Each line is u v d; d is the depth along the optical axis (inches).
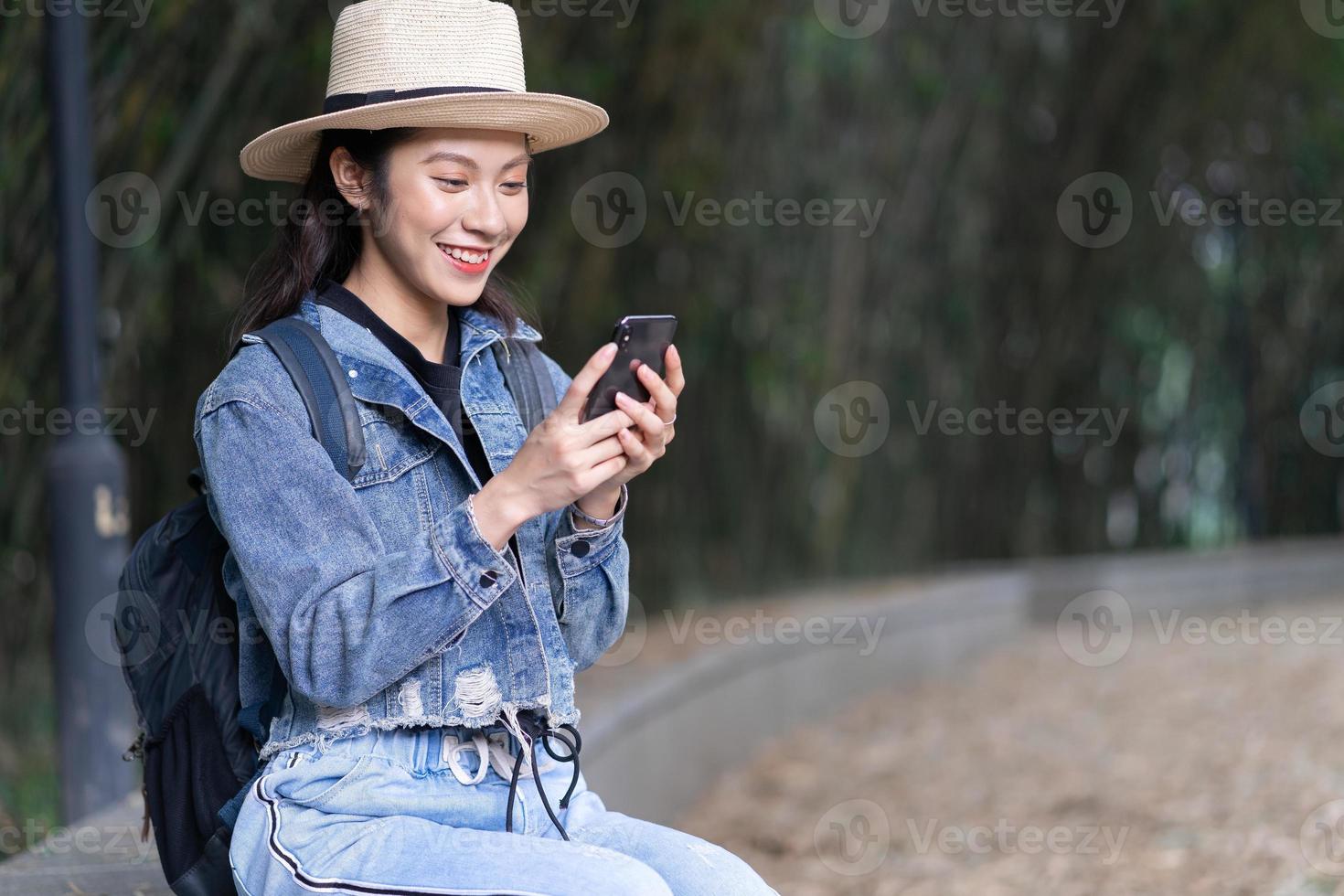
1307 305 1470.2
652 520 871.1
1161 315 1321.4
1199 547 1457.9
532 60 616.1
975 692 924.6
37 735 537.0
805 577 991.0
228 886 236.5
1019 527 1246.3
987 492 1229.1
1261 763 667.4
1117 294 1262.3
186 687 238.4
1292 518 1552.7
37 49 493.0
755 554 941.8
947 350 1133.1
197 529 241.3
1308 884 481.7
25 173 508.1
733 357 899.4
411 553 207.0
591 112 237.1
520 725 227.5
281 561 209.0
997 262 1181.7
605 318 785.6
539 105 224.2
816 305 945.5
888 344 1059.3
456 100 217.8
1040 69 1133.1
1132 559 1267.2
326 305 234.7
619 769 539.2
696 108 763.4
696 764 665.6
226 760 236.1
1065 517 1298.0
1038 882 518.6
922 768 724.7
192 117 525.7
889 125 982.4
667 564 873.5
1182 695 865.5
